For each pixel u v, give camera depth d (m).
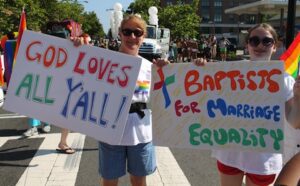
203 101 3.62
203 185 5.49
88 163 6.40
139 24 3.84
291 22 9.62
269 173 3.41
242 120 3.50
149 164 3.86
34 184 5.54
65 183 5.57
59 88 3.89
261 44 3.58
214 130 3.59
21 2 27.09
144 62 3.86
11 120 9.89
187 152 7.03
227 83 3.54
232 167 3.54
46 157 6.72
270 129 3.40
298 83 3.08
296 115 3.12
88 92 3.83
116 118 3.73
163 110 3.72
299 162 1.77
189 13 54.44
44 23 33.88
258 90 3.44
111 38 33.50
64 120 3.87
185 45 32.06
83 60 3.84
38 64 3.92
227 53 33.00
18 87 3.96
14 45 7.13
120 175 3.84
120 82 3.74
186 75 3.64
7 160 6.58
